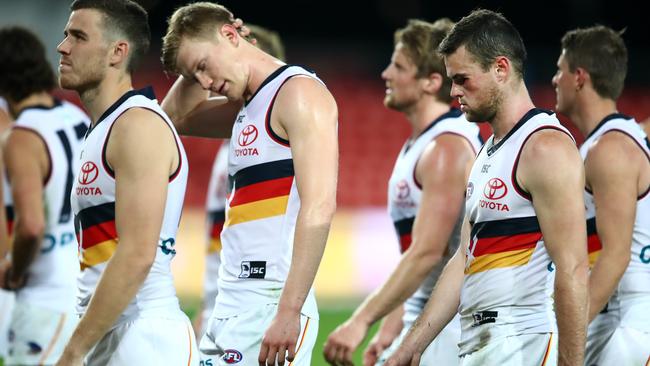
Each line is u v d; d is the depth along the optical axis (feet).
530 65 226.38
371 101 238.68
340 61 250.16
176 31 43.29
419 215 53.88
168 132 40.09
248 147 43.14
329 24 270.26
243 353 42.78
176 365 40.60
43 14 202.49
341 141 228.43
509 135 40.78
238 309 43.29
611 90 50.98
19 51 57.00
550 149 38.99
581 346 38.40
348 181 222.48
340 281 148.15
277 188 42.70
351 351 52.47
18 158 55.42
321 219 40.70
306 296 40.45
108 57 40.96
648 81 237.86
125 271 38.34
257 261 42.93
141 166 38.86
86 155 40.22
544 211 39.04
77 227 41.57
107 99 41.19
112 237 40.27
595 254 49.26
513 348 40.27
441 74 56.34
